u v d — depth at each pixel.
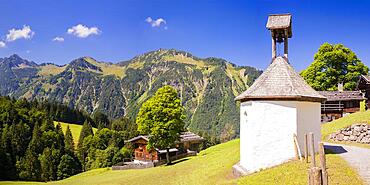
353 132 36.12
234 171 27.41
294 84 25.70
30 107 120.06
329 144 33.16
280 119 24.73
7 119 97.62
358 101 59.81
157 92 52.19
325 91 61.53
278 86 25.52
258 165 24.98
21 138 91.00
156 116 51.34
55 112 147.75
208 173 31.11
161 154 68.38
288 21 28.22
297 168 21.78
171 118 51.44
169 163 52.25
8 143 86.62
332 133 37.84
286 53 28.38
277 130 24.73
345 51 67.06
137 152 72.06
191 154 60.16
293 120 24.52
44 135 95.88
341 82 63.53
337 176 19.53
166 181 32.62
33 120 105.56
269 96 24.81
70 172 87.19
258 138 25.11
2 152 79.31
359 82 60.62
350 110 59.97
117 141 99.56
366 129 35.34
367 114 40.81
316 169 12.34
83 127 109.81
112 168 57.59
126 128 126.81
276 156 24.62
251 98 25.55
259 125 25.16
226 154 39.25
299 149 23.47
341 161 22.66
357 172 20.36
